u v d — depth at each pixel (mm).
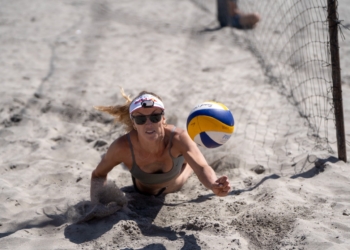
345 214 3938
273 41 10023
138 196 4688
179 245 3643
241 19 11305
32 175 5125
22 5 14055
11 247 3727
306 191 4422
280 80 7871
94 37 10992
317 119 6223
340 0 12477
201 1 14602
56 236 3912
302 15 10852
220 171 5215
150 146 4117
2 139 6164
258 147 5621
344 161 4953
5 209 4391
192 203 4531
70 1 14516
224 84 7871
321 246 3420
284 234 3736
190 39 10758
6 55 9820
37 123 6668
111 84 8219
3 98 7539
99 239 3828
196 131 3953
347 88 7316
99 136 6277
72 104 7371
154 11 13445
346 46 9188
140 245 3689
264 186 4617
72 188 4816
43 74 8758
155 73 8648
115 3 14438
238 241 3629
